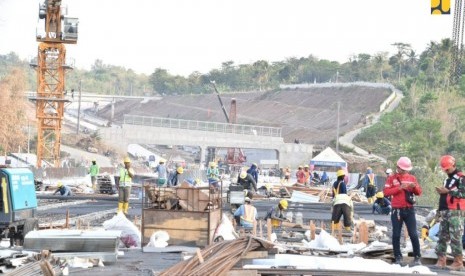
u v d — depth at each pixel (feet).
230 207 129.49
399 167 67.05
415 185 66.74
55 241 65.72
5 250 63.67
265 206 164.96
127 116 494.59
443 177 270.87
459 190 65.46
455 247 65.51
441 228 66.59
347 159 509.35
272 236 87.15
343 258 64.85
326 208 162.91
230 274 54.39
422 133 451.94
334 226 102.58
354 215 142.92
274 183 235.20
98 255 65.21
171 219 75.77
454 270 65.26
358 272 56.29
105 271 60.49
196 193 76.28
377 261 62.28
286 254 67.31
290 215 119.24
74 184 215.31
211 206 77.05
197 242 75.25
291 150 538.06
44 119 329.11
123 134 495.41
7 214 74.84
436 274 57.77
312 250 73.67
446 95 597.93
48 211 136.98
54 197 171.73
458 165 361.92
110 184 195.52
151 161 483.51
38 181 203.62
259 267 57.21
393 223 67.62
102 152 518.37
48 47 322.14
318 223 124.36
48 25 320.09
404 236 94.58
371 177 186.91
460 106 556.51
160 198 77.15
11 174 75.51
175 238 75.72
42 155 331.57
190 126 502.79
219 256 56.44
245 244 61.26
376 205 149.59
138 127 492.95
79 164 419.13
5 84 530.68
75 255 65.05
